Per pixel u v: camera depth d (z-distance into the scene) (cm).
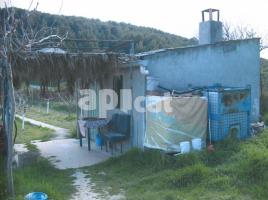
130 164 1030
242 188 756
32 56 974
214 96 1059
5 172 863
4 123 1011
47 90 1071
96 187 884
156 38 3366
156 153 1002
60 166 1109
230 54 1327
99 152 1292
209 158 937
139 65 1130
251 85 1390
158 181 854
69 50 1103
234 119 1088
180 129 1029
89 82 1165
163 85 1166
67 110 2939
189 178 823
